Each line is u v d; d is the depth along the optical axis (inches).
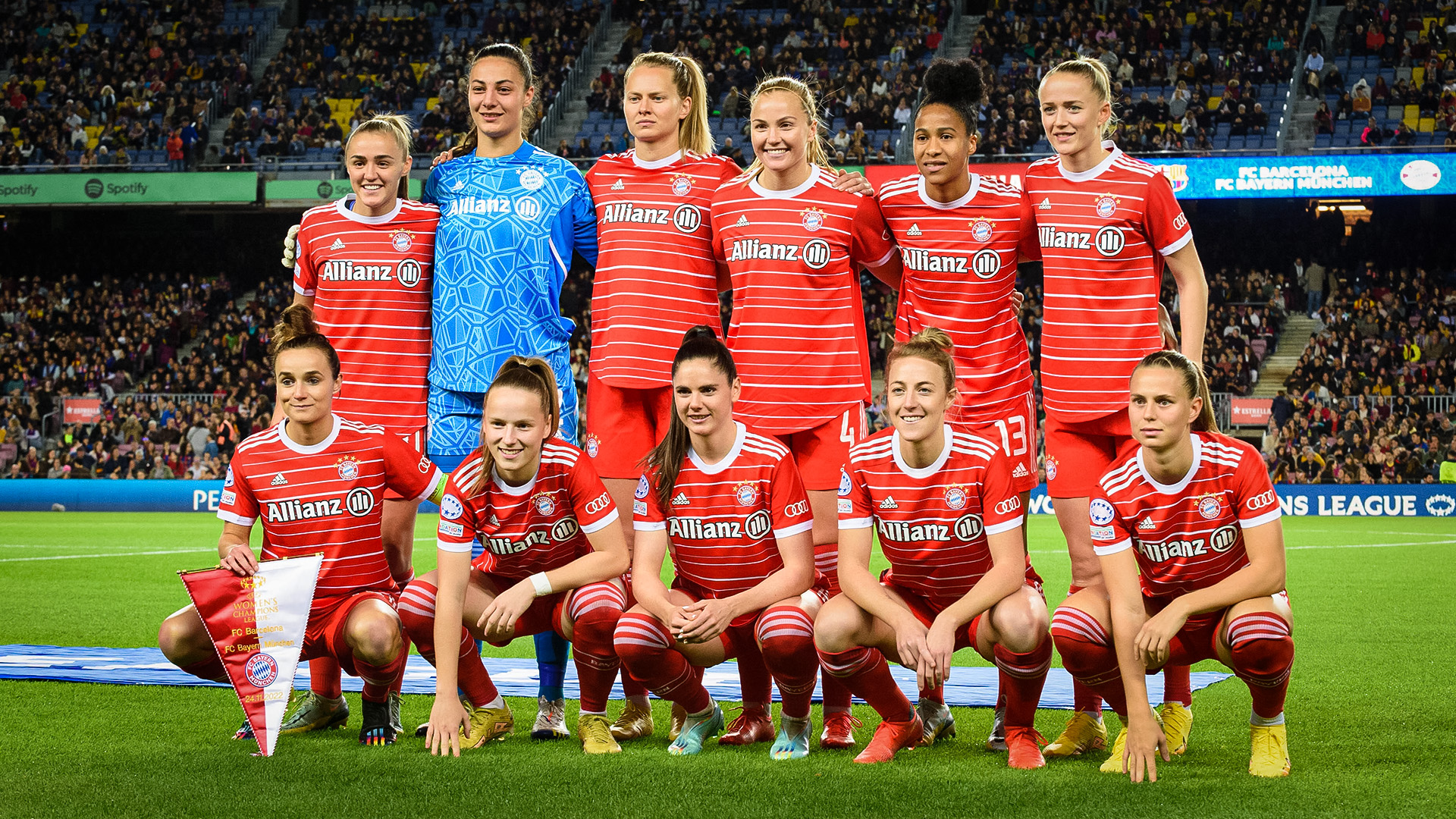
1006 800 123.0
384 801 121.6
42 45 1111.6
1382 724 166.6
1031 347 956.6
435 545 564.7
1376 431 837.8
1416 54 976.3
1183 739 152.7
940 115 179.3
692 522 159.8
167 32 1128.8
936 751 154.7
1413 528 673.0
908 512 154.3
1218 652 143.4
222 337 1008.2
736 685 201.8
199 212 964.0
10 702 178.7
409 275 194.1
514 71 197.2
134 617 297.7
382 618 152.3
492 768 138.4
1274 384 928.3
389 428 187.3
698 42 1063.6
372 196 190.4
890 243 192.7
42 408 951.0
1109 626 145.0
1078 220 183.2
